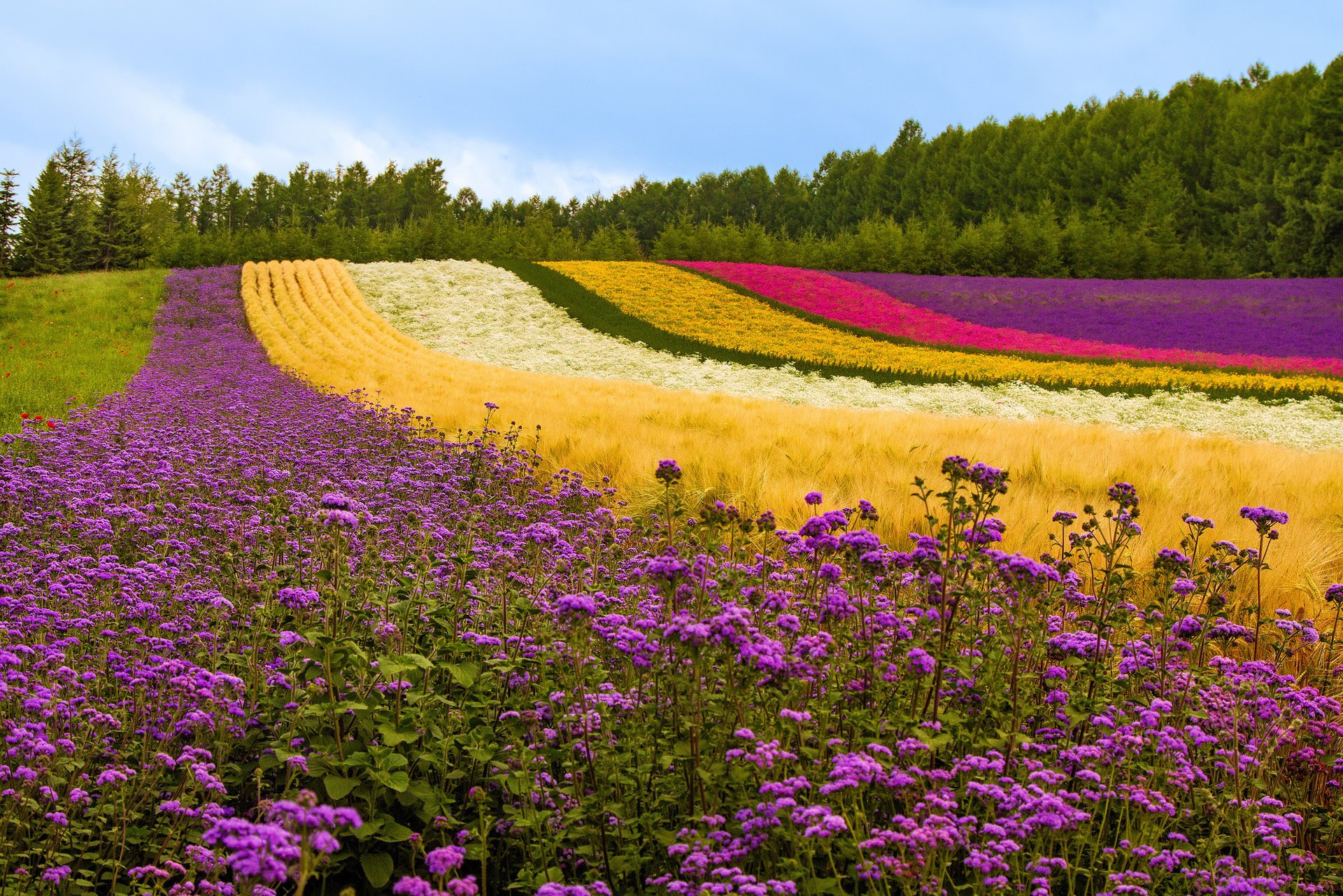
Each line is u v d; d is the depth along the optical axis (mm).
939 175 136875
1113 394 32344
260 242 78125
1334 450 15867
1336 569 7234
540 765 3760
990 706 4266
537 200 155875
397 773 3578
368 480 8977
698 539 5586
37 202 73562
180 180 137500
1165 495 9250
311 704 3871
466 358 37719
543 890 2658
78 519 7031
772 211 154375
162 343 32469
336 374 24828
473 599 5258
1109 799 3635
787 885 2785
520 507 8641
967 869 3449
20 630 4754
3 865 3207
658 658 3902
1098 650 4785
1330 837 4020
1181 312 49469
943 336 44562
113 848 3525
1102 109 135375
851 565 4875
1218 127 111375
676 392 23234
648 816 3420
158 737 3920
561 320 46688
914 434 13070
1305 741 4637
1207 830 4129
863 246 79000
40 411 15875
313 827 2436
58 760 3670
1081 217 107875
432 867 2652
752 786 3510
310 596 4277
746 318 48594
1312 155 82500
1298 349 40375
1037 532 7645
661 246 86250
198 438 12172
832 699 3914
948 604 4578
